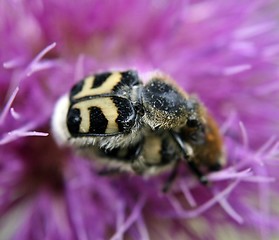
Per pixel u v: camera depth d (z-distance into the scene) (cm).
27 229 7
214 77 7
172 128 6
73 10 7
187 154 6
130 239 7
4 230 7
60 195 7
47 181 7
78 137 5
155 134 6
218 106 7
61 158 7
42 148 7
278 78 7
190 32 7
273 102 7
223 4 7
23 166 7
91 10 7
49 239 7
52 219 7
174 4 7
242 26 7
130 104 5
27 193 7
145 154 6
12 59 7
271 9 7
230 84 7
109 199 7
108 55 7
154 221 7
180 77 7
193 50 7
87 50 7
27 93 7
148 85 6
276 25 7
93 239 6
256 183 7
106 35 7
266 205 7
